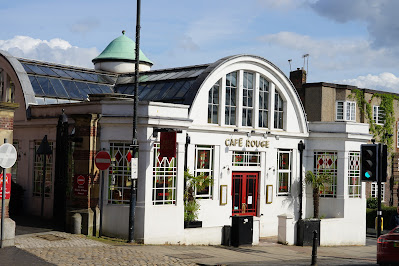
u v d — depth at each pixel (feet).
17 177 73.51
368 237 97.96
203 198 69.51
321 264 50.11
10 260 41.70
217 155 71.05
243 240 62.69
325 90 111.55
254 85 77.05
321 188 79.51
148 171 57.36
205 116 70.18
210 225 69.51
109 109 59.36
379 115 120.57
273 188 78.02
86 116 58.59
